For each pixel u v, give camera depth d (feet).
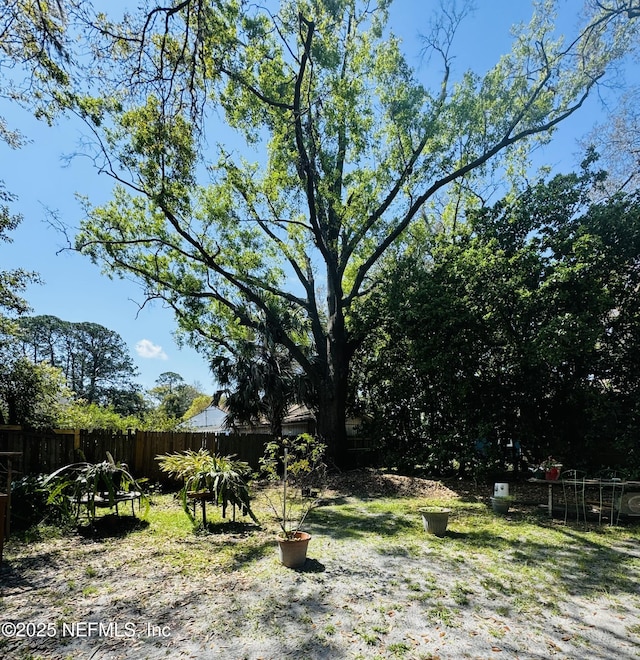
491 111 41.32
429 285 37.47
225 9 25.12
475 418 36.19
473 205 50.14
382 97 41.11
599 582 14.78
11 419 31.86
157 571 15.42
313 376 43.88
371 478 38.19
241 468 26.78
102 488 22.41
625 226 32.04
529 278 33.73
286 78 37.06
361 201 43.11
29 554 17.24
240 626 11.28
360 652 10.07
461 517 25.21
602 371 33.78
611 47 36.78
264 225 44.93
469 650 10.21
